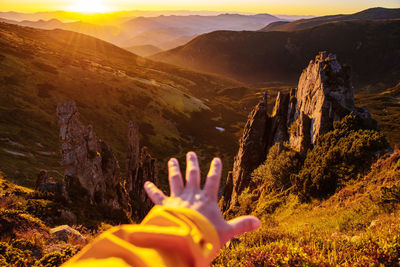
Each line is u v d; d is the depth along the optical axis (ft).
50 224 53.83
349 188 68.08
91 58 596.70
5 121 267.39
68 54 529.04
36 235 29.14
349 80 134.51
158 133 394.73
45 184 76.48
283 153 126.72
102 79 423.23
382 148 74.74
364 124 114.01
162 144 379.14
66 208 62.03
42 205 56.70
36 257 26.13
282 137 168.14
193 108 491.72
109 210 90.07
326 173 77.51
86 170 98.22
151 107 428.56
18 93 320.50
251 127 176.96
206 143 413.59
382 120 531.91
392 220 28.32
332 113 127.13
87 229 57.36
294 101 169.89
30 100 319.47
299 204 79.77
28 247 26.89
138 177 197.06
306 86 156.97
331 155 81.25
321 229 40.75
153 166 214.07
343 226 40.29
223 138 437.58
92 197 96.27
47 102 328.08
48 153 243.60
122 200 126.52
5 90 314.14
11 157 204.23
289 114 170.30
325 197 74.18
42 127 286.66
